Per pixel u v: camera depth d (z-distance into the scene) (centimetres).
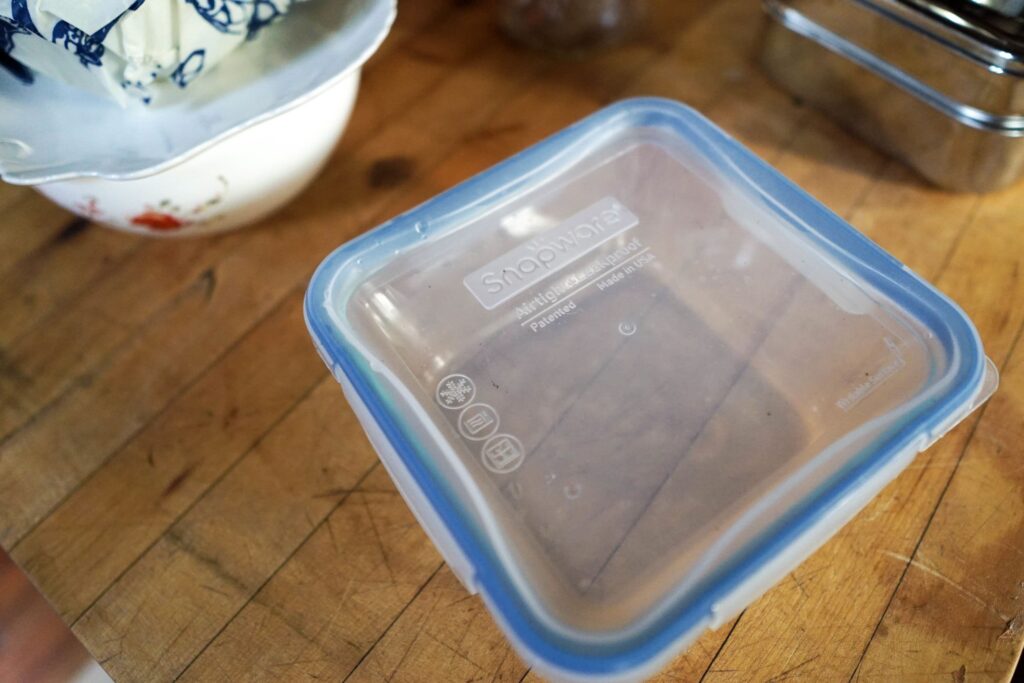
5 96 27
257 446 28
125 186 26
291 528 26
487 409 23
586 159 28
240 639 24
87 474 27
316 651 24
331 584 25
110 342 30
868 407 22
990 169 31
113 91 27
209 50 27
